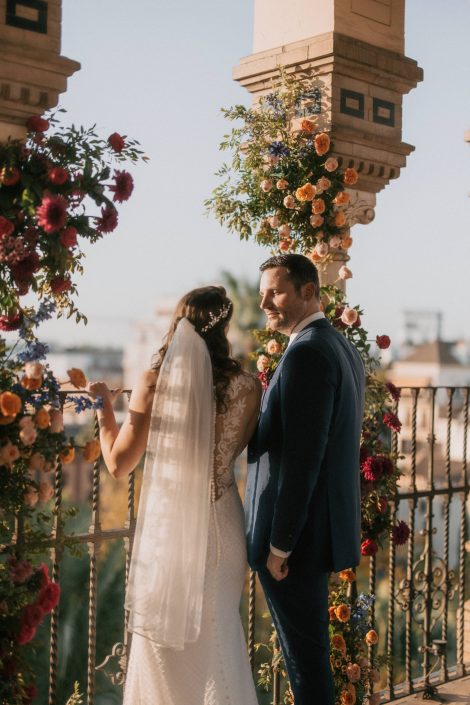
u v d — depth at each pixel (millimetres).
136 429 2924
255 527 3084
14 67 2889
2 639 2639
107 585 10531
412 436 4301
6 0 2879
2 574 2674
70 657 10094
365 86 4242
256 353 4102
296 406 2908
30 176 2773
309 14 4223
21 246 2689
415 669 11031
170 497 2857
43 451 2652
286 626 3131
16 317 2836
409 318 52500
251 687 3045
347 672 3807
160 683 2928
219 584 2959
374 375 4086
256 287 19781
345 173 4129
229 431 2986
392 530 4020
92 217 2885
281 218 4172
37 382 2602
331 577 4094
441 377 45219
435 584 4535
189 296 3016
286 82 4199
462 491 4543
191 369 2875
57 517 2861
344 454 3096
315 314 3188
